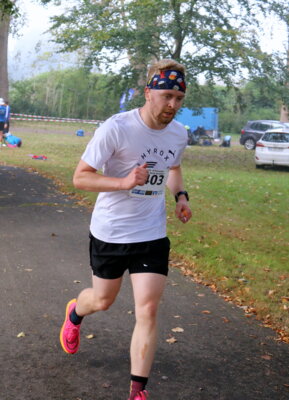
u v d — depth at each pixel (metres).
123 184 3.25
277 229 10.40
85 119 52.50
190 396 3.75
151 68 3.39
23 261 6.89
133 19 22.25
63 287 5.99
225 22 22.64
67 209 10.52
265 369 4.25
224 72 22.52
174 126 3.53
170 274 6.80
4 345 4.39
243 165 24.47
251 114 55.09
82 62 25.17
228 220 10.81
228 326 5.15
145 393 3.32
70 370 4.00
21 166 16.98
